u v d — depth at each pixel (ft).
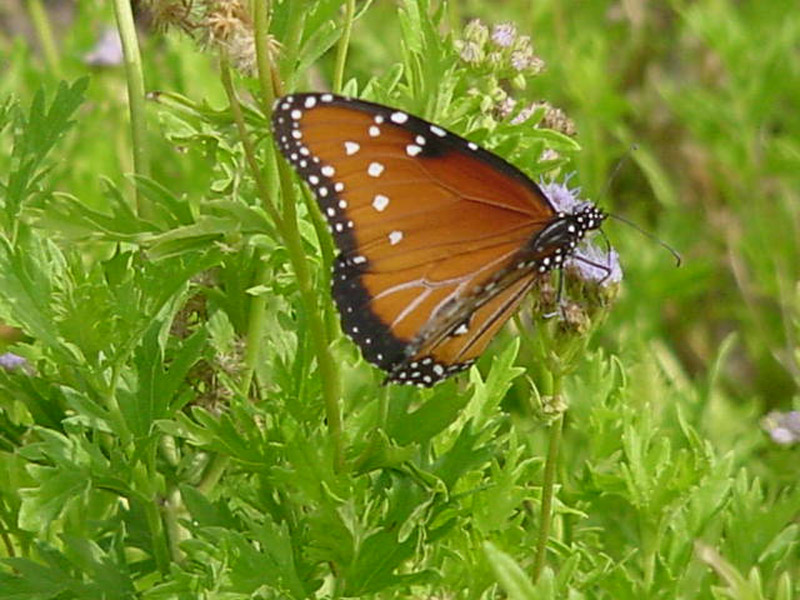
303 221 1.84
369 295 1.75
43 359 1.88
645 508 1.91
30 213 1.84
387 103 1.90
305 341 1.83
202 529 1.78
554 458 1.82
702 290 2.34
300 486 1.76
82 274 1.80
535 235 1.77
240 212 1.77
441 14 1.93
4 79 2.40
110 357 1.80
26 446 1.80
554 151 1.98
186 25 1.76
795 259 2.34
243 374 1.88
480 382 1.88
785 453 2.10
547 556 1.94
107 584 1.82
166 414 1.82
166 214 1.84
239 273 1.88
